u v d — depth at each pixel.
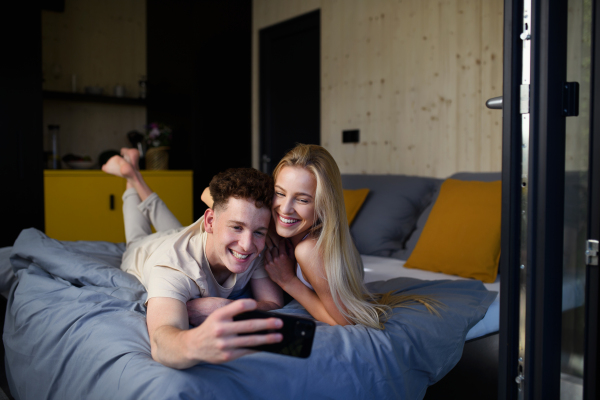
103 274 1.50
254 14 4.61
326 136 3.86
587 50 1.22
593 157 1.24
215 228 1.16
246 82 4.64
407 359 1.21
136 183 2.26
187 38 4.39
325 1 3.83
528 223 1.12
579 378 1.27
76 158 4.36
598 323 1.29
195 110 4.39
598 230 1.27
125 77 5.02
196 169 4.43
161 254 1.25
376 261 2.45
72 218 4.00
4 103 3.60
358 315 1.25
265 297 1.41
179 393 0.87
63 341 1.19
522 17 1.11
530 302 1.13
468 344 1.54
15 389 1.38
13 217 3.66
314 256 1.21
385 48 3.36
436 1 3.02
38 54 3.72
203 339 0.80
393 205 2.70
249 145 4.69
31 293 1.47
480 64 2.79
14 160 3.65
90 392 1.02
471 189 2.24
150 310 1.06
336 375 1.07
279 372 1.02
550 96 1.10
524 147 1.12
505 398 1.16
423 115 3.12
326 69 3.84
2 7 3.57
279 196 1.19
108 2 4.88
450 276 2.10
